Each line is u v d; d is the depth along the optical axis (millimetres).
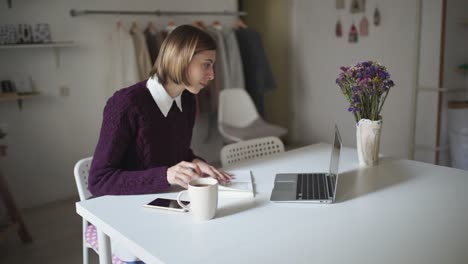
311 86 4797
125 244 1162
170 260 1025
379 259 1019
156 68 1614
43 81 3367
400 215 1273
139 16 3805
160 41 3666
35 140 3404
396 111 4008
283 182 1560
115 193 1484
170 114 1681
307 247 1081
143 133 1600
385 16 3951
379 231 1167
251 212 1307
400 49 3883
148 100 1611
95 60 3604
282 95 5117
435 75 3633
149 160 1644
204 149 4402
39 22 3277
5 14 3121
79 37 3496
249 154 2191
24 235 2826
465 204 1352
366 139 1758
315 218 1259
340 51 4398
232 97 3916
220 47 3932
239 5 5242
